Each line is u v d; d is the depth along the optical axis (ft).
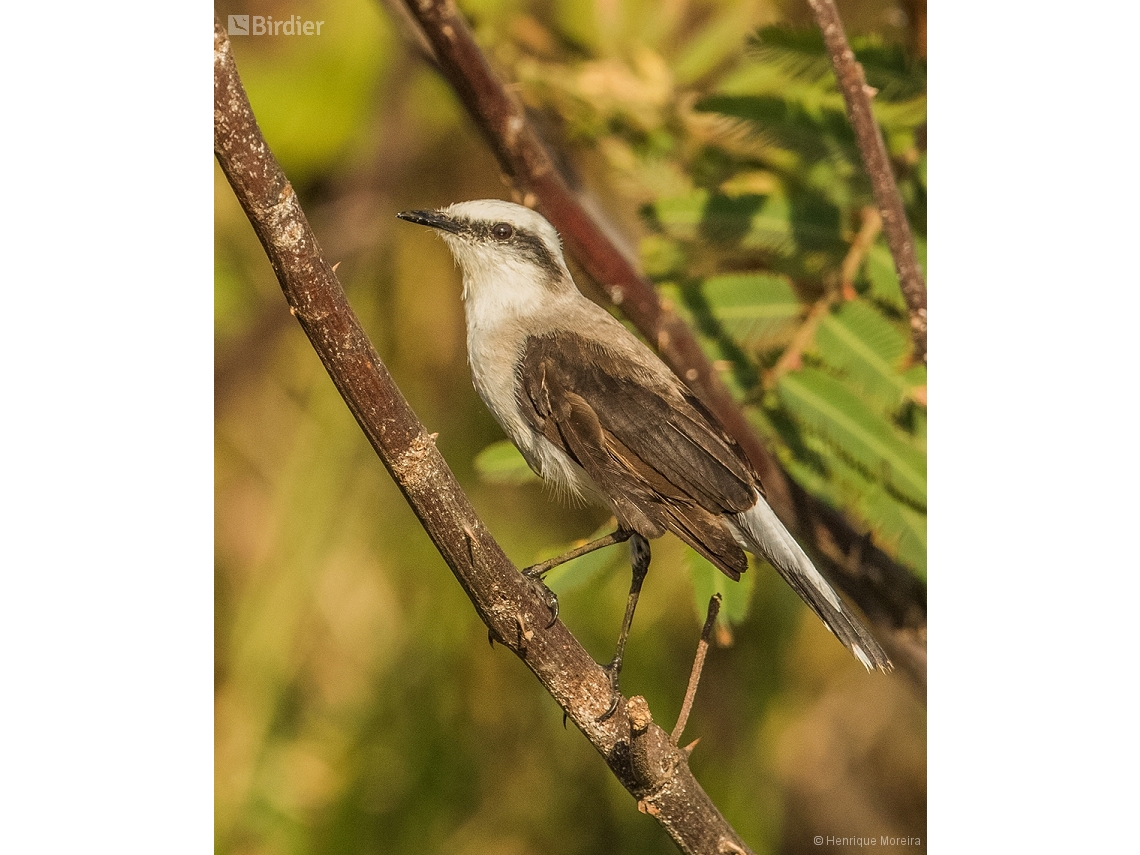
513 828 34.50
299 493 35.65
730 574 28.96
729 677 35.81
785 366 30.63
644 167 36.19
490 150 32.94
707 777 35.06
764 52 32.55
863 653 29.37
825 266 31.81
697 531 29.89
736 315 31.12
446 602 35.68
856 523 31.55
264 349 36.65
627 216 36.35
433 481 23.59
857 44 32.27
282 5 37.32
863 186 32.37
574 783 35.17
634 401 31.91
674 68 36.24
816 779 35.45
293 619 34.88
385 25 37.29
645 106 35.83
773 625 36.27
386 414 23.06
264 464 35.96
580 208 32.63
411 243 38.73
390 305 38.63
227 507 35.65
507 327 34.09
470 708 35.24
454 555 24.25
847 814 34.96
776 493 31.37
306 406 36.37
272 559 35.24
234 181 21.47
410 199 38.93
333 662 34.91
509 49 36.91
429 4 31.22
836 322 30.73
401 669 35.06
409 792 33.99
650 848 34.63
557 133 36.70
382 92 37.91
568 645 25.34
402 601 35.58
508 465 33.42
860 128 27.76
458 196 38.91
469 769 34.78
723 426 31.09
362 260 38.63
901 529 30.42
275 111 37.35
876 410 30.32
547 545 35.60
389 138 38.40
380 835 33.63
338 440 36.06
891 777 35.55
